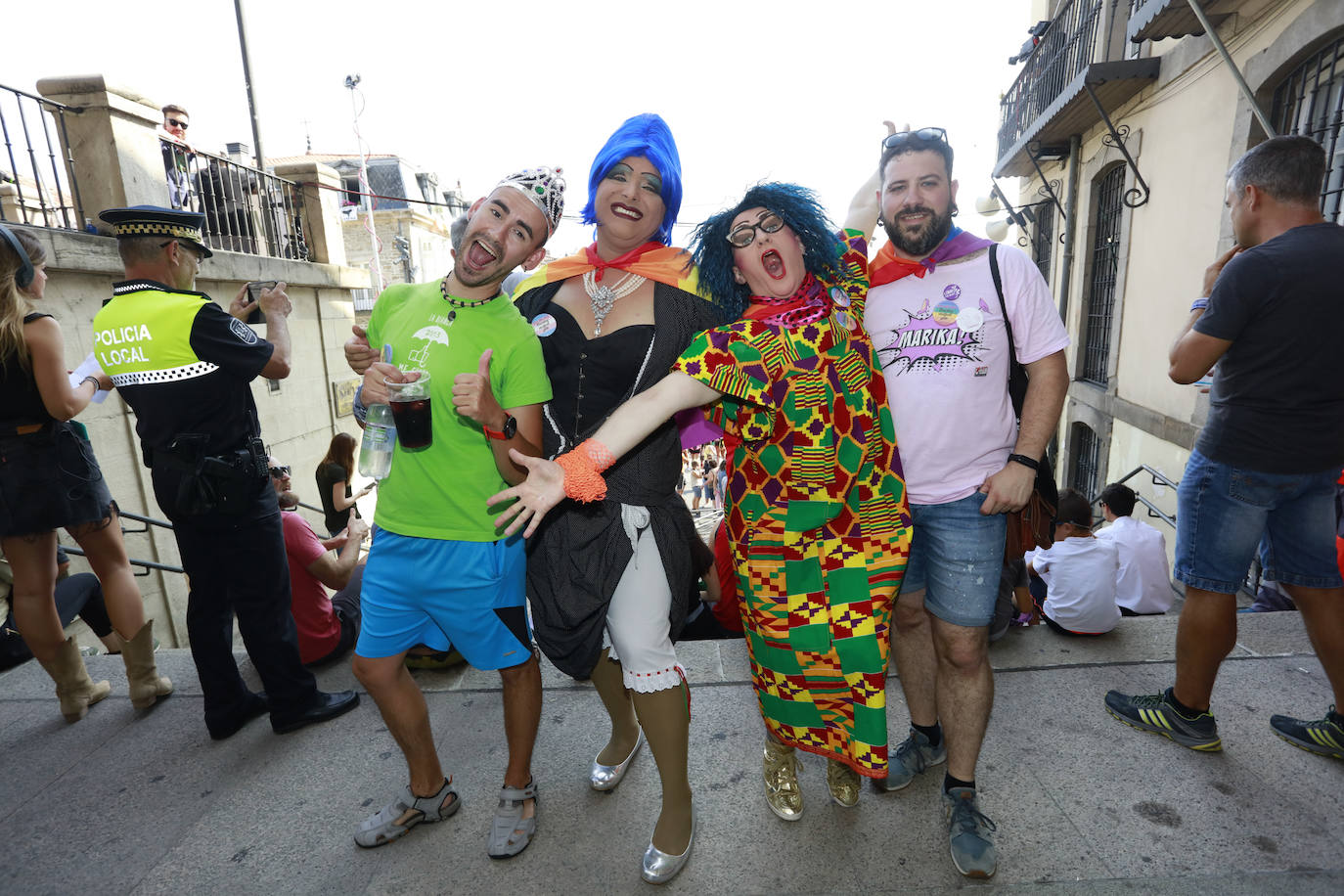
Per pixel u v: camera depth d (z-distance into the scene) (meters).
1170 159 6.42
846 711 1.75
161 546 5.84
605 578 1.71
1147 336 6.91
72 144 5.25
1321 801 1.92
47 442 2.42
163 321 2.13
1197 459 2.12
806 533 1.68
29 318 2.31
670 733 1.75
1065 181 9.60
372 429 1.78
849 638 1.70
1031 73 9.55
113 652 3.41
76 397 2.41
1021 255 1.79
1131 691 2.51
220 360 2.19
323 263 8.55
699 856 1.83
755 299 1.71
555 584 1.76
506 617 1.83
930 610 1.87
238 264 6.83
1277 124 5.04
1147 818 1.89
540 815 2.02
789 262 1.62
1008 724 2.34
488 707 2.61
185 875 1.85
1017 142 9.48
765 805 2.01
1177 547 2.18
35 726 2.61
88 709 2.71
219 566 2.36
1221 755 2.13
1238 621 2.96
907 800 2.01
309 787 2.20
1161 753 2.16
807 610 1.71
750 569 1.73
